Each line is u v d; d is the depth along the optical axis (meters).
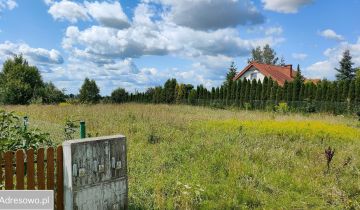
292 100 30.45
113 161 5.02
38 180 4.47
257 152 8.89
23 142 5.14
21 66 42.28
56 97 39.16
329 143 11.54
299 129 13.25
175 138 10.91
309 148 10.26
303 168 7.98
